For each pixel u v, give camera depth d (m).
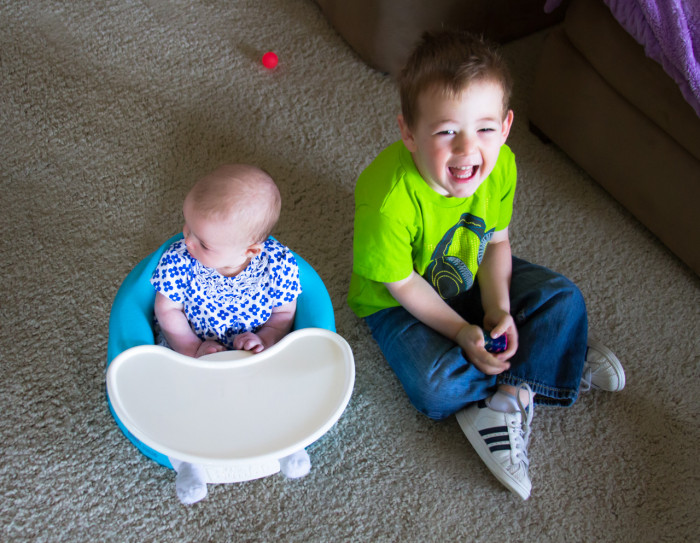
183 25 1.64
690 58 1.09
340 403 0.93
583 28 1.31
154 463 1.06
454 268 1.11
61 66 1.53
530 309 1.10
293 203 1.39
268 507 1.04
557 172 1.50
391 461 1.10
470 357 1.07
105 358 1.15
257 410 0.92
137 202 1.35
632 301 1.31
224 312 1.06
